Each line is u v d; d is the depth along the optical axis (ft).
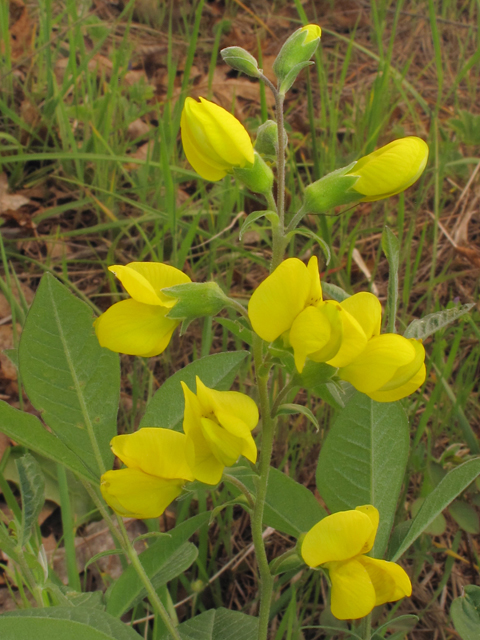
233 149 0.42
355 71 1.47
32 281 0.99
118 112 1.20
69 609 0.45
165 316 0.45
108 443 0.52
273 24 1.59
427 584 0.73
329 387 0.54
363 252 1.07
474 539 0.76
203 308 0.44
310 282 0.41
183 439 0.44
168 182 0.85
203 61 1.46
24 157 0.94
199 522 0.58
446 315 0.56
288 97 1.37
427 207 1.13
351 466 0.55
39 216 1.02
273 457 0.80
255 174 0.43
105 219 1.06
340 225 1.04
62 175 1.11
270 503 0.55
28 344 0.51
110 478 0.44
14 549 0.51
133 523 0.75
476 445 0.75
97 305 0.98
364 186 0.44
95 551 0.73
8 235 1.01
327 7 1.64
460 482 0.51
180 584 0.72
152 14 1.51
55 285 0.51
